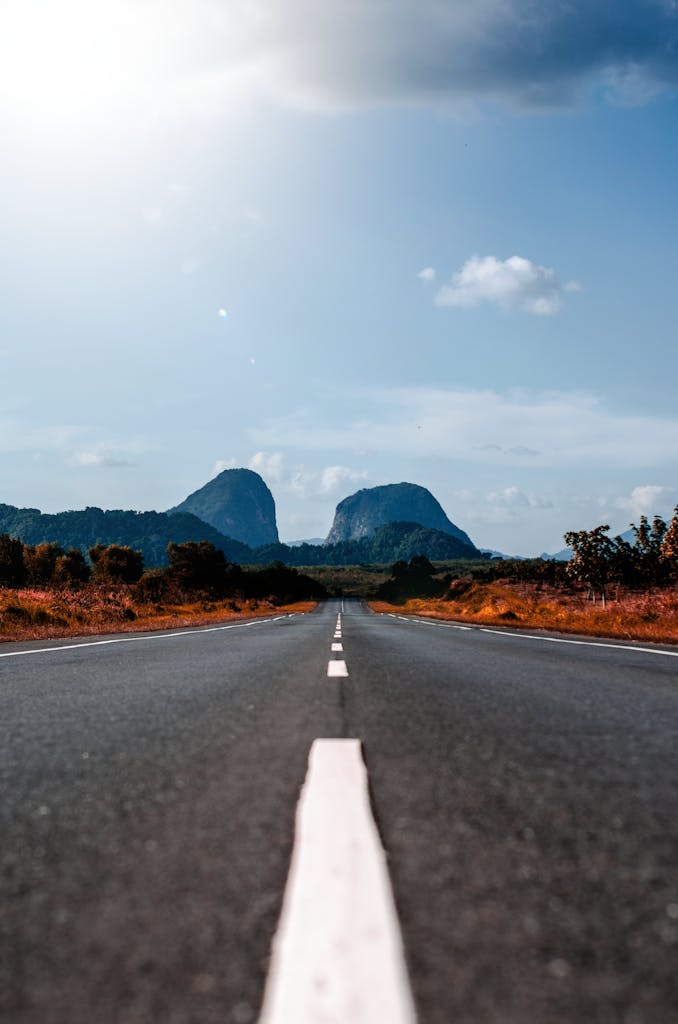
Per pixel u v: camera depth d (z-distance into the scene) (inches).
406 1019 35.4
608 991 39.0
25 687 210.7
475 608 2454.5
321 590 7426.2
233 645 432.5
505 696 183.0
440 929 47.2
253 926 48.2
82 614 1048.8
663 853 63.6
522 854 63.2
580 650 369.7
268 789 87.8
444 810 78.1
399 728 134.5
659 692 191.9
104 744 119.8
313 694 188.4
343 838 66.6
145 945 45.7
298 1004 37.0
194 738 124.8
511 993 38.6
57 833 70.9
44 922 49.6
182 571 4306.1
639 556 3031.5
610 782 91.6
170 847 65.9
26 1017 37.1
